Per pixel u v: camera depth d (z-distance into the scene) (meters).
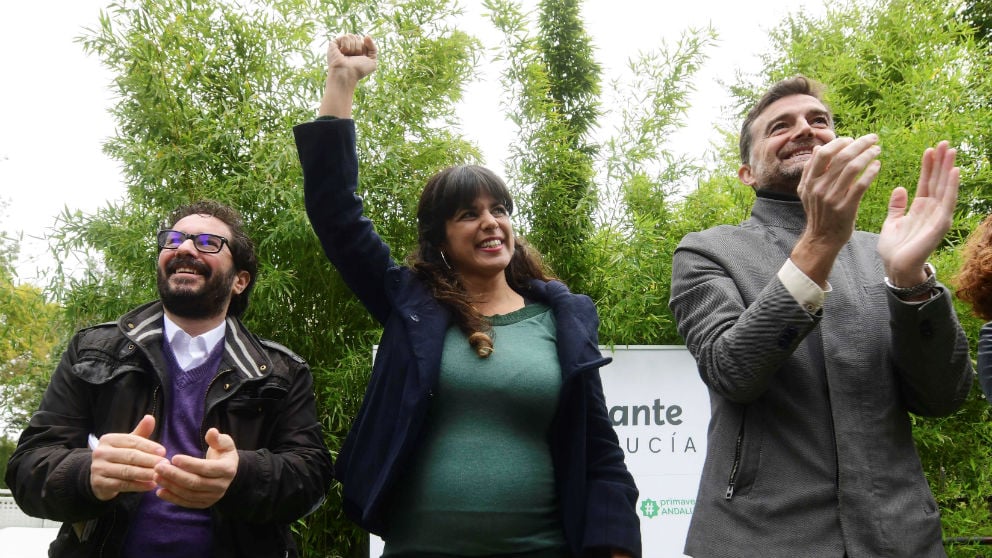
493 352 1.63
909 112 3.96
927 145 3.53
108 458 1.47
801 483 1.47
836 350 1.53
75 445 1.75
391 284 1.73
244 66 3.53
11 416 4.39
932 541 1.46
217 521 1.74
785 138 1.79
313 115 3.44
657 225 3.86
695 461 3.29
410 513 1.55
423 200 1.79
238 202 3.34
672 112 3.86
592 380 1.74
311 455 1.86
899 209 1.52
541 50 3.97
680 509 3.25
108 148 3.42
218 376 1.85
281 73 3.54
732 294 1.62
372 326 3.46
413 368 1.58
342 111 1.76
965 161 3.98
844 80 4.23
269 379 1.90
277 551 1.83
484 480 1.53
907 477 1.49
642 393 3.31
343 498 1.63
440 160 3.68
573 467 1.61
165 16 3.41
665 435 3.30
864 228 3.56
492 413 1.58
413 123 3.68
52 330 3.86
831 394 1.50
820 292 1.39
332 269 3.36
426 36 3.81
